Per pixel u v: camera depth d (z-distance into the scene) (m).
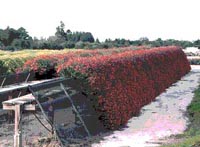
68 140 15.56
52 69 20.48
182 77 46.28
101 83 17.58
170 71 38.59
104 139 16.03
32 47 65.75
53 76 20.48
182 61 49.50
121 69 20.86
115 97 18.61
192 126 18.62
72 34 87.56
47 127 16.75
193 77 46.84
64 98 17.38
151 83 27.94
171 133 17.12
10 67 24.50
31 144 14.76
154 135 16.77
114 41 78.12
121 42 78.06
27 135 15.84
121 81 20.20
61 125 16.58
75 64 17.27
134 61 24.47
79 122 16.97
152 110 23.19
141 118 20.72
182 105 25.06
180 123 19.41
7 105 13.88
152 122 19.66
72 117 17.75
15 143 13.73
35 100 14.86
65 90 17.00
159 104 25.53
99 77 17.58
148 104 25.42
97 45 65.81
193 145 11.89
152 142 15.45
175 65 42.88
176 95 30.22
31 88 15.01
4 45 73.38
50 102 16.19
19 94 18.88
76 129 16.52
